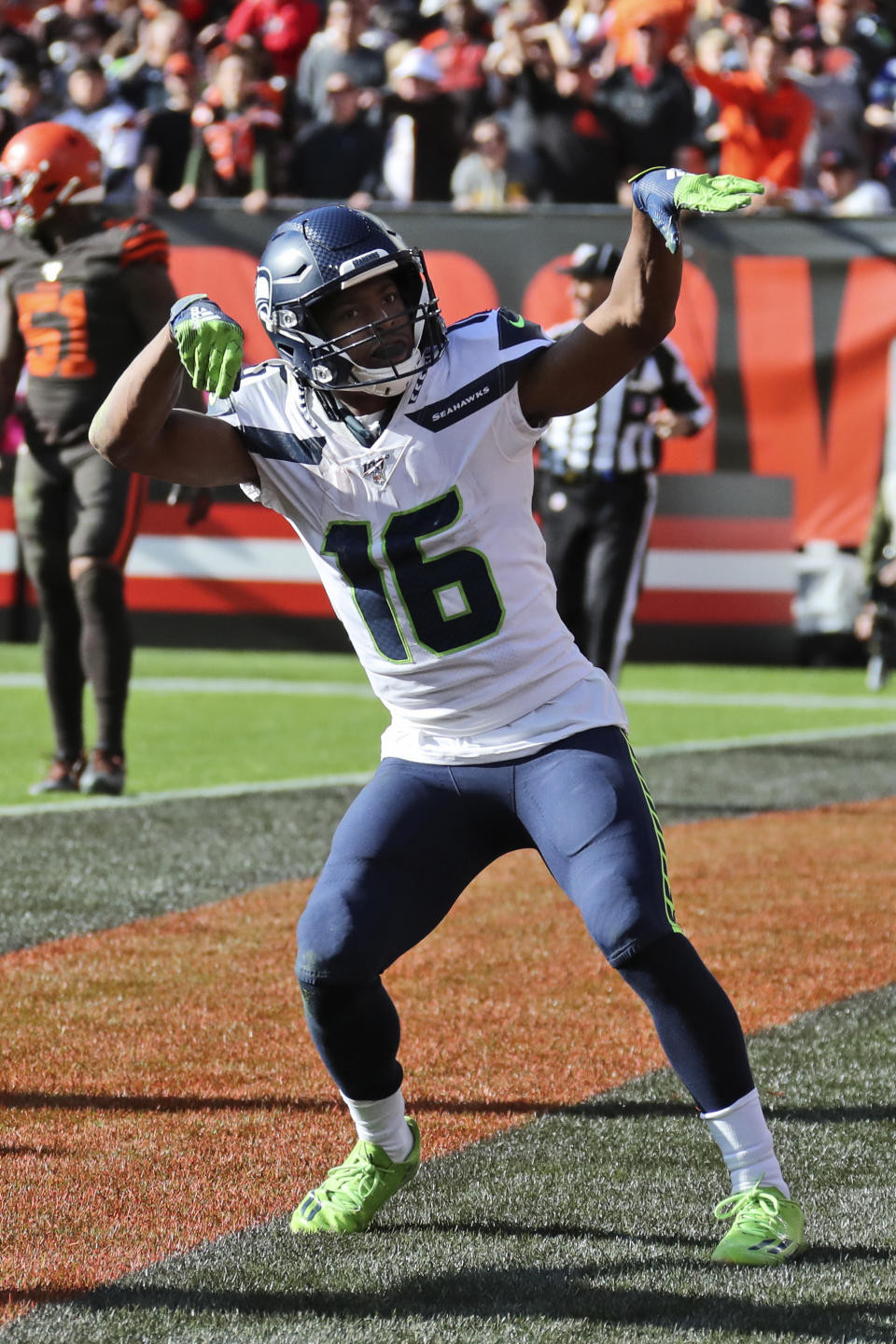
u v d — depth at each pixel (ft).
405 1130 32.50
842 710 105.70
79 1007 45.60
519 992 47.39
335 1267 29.63
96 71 133.18
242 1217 31.96
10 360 74.38
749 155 126.11
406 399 30.40
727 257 122.01
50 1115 37.37
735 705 107.34
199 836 67.72
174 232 123.24
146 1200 32.68
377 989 31.35
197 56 145.48
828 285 121.49
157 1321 27.27
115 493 72.95
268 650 127.75
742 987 48.08
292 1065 41.04
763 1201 30.35
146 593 128.36
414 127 128.16
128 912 56.13
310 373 30.07
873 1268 29.45
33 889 58.90
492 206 125.39
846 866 63.46
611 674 79.87
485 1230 31.35
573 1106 38.32
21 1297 28.19
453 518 30.68
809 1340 26.48
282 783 79.46
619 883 29.91
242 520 126.72
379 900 30.73
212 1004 45.93
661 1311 27.66
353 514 31.04
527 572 31.68
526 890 60.34
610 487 78.02
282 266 29.84
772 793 78.28
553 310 121.80
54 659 76.28
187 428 30.66
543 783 31.09
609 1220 31.81
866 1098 38.88
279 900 57.88
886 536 111.34
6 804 73.87
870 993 47.52
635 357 29.86
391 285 29.96
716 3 140.87
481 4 142.92
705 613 125.29
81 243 72.18
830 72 135.03
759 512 123.85
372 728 95.96
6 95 136.05
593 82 126.62
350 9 131.75
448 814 31.73
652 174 28.53
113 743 75.51
